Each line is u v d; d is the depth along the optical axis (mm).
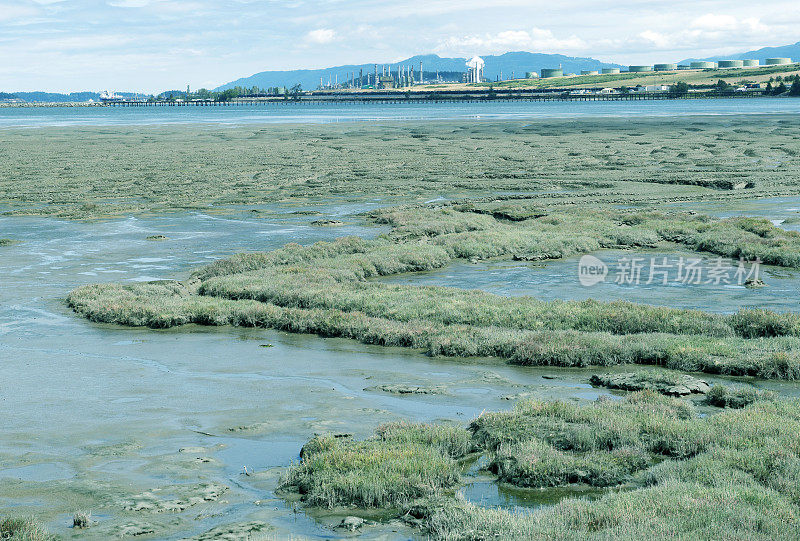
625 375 21781
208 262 44844
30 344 27188
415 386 21250
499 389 21234
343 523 12609
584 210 60188
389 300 31922
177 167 104312
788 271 39656
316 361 24609
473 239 47938
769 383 21531
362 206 69062
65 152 130250
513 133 159375
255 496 13945
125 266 43719
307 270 38844
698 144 123188
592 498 13680
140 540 12102
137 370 23500
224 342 27344
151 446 16719
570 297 34500
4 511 13227
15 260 45531
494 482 14555
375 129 183750
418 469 14438
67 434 17531
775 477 13602
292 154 121688
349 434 17047
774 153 105688
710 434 15766
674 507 12234
